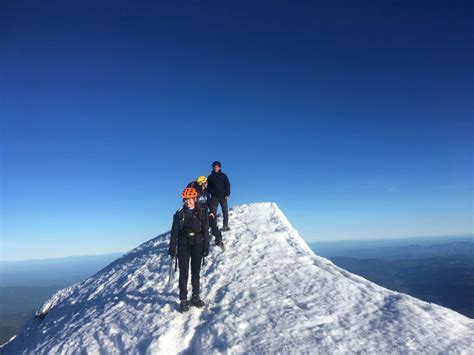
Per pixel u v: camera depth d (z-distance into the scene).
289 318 7.02
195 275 8.37
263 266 10.34
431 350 5.50
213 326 7.20
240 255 11.41
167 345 6.98
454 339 5.80
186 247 8.27
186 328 7.51
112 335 7.91
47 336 10.28
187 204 8.30
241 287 9.08
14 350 12.91
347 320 6.77
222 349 6.36
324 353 5.69
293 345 6.04
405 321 6.43
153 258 13.27
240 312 7.64
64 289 16.44
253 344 6.29
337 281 8.73
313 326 6.66
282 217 16.23
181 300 8.13
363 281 8.91
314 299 7.82
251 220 15.59
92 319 9.39
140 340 7.31
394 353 5.52
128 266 14.00
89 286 14.10
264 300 8.07
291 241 12.72
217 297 8.79
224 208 14.12
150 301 9.30
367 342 5.90
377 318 6.72
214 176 13.69
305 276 9.30
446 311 6.97
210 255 11.76
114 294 11.02
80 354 7.58
